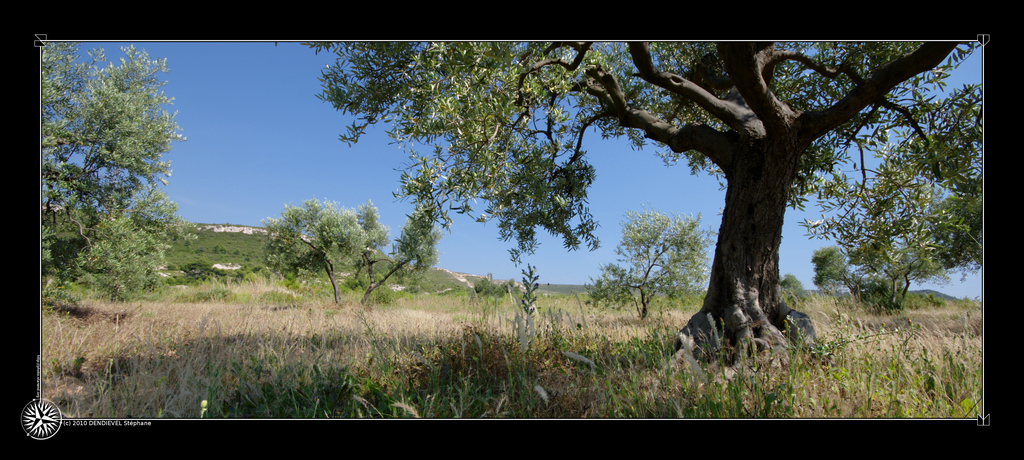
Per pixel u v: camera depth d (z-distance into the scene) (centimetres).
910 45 526
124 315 855
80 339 485
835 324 437
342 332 573
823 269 1670
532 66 476
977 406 266
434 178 436
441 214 439
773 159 430
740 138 459
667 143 528
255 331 580
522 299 415
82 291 1067
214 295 1606
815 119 419
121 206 954
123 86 975
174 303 1296
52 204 846
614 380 343
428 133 406
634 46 452
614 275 1132
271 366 365
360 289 2241
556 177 678
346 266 1852
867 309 1035
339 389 320
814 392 297
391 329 561
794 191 595
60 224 904
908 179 537
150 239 966
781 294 448
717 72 641
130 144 916
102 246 872
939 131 524
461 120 408
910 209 547
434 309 1342
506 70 442
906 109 522
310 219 1750
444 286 2428
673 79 480
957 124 502
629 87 675
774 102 400
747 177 451
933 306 1307
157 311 962
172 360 386
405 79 477
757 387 279
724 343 411
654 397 298
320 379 348
